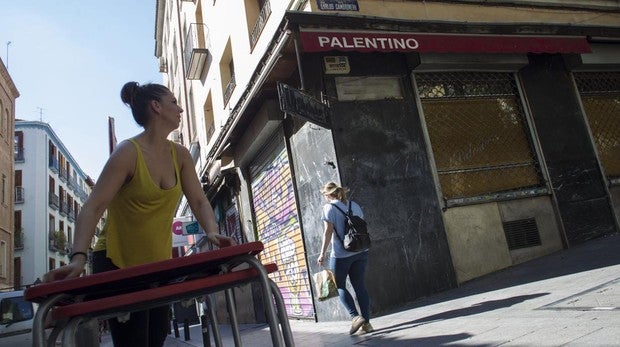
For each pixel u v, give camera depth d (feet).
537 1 30.17
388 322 18.16
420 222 22.97
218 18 44.91
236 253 5.65
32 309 34.37
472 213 24.45
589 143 28.43
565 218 26.37
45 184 127.54
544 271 20.56
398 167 23.35
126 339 7.34
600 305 12.05
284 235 30.07
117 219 7.50
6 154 97.86
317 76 23.58
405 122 24.21
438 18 26.58
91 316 4.90
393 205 22.70
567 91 28.99
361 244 16.39
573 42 27.63
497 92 27.50
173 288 5.24
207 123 54.44
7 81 99.25
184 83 66.13
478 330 12.75
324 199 23.79
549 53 27.81
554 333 10.55
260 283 5.75
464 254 23.59
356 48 21.77
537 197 26.30
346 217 16.83
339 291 17.22
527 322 12.23
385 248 21.91
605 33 28.91
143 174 7.30
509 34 26.09
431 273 22.41
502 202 25.36
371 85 24.12
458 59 25.70
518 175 26.43
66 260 142.72
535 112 27.76
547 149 27.32
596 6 31.68
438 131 25.27
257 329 30.01
